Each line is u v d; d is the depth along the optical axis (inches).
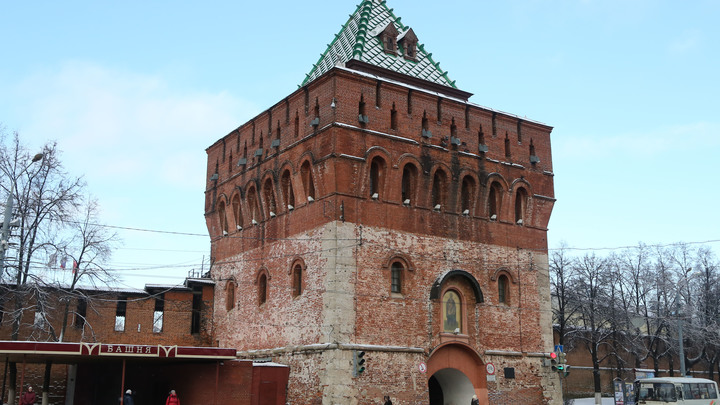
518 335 1796.3
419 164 1708.9
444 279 1665.8
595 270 2674.7
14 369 1732.3
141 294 2003.0
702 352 2800.2
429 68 2021.4
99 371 1891.0
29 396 1395.2
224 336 1967.3
